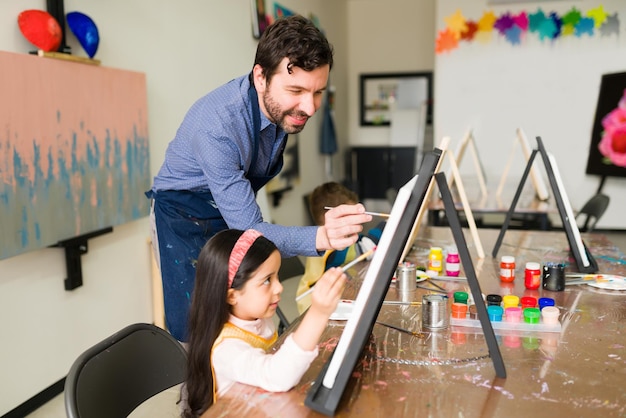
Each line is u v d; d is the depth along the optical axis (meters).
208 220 1.53
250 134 1.36
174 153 1.48
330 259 1.89
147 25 2.66
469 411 0.84
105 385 1.06
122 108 2.42
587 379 0.95
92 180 2.25
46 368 2.16
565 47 4.91
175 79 2.93
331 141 5.77
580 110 4.97
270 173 1.60
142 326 1.20
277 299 1.08
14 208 1.87
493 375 0.97
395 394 0.90
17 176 1.87
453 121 5.19
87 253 2.34
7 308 1.96
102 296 2.46
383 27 6.72
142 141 2.58
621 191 5.00
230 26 3.56
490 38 5.02
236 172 1.31
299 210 5.05
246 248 1.03
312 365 1.01
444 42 5.11
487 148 5.18
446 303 1.22
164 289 1.54
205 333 1.04
